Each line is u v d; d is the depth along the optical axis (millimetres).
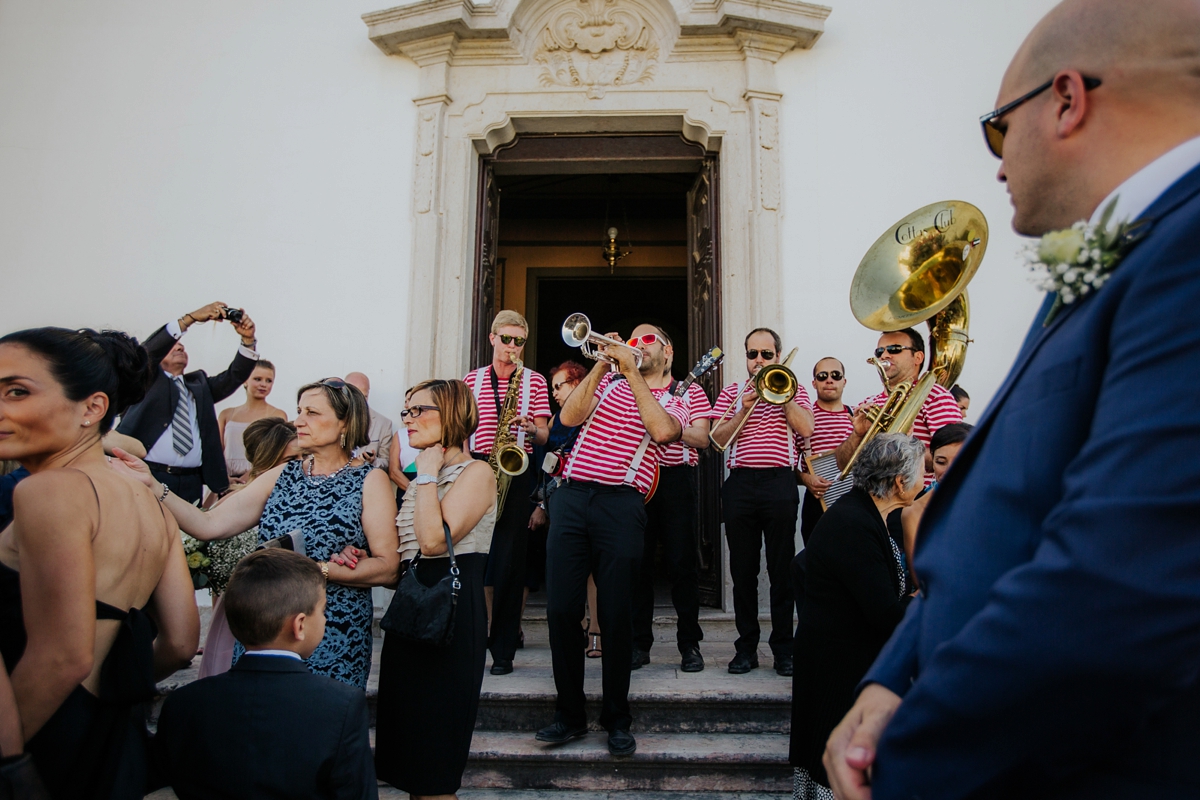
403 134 5512
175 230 5469
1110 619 701
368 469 2791
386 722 2418
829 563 2490
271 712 1812
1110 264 866
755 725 3434
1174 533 699
